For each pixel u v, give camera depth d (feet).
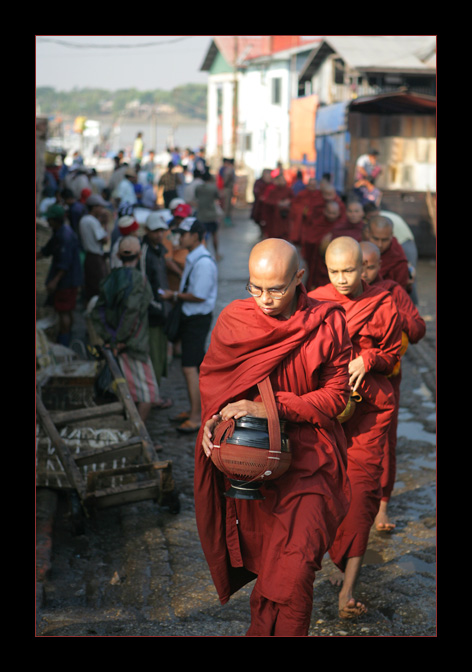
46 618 21.21
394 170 105.70
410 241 42.04
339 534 21.97
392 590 23.30
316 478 17.70
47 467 28.94
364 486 21.97
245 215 168.76
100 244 56.70
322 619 21.76
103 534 27.22
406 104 102.99
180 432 36.81
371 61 129.08
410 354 51.85
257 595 17.19
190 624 21.33
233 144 219.20
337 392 17.65
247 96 233.76
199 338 36.52
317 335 17.42
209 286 36.04
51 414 30.01
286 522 17.21
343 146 109.50
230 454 16.92
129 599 22.77
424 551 25.72
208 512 18.47
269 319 17.25
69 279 49.60
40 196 86.33
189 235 35.91
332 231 46.68
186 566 24.80
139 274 33.30
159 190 128.88
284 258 16.71
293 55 212.84
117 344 32.86
